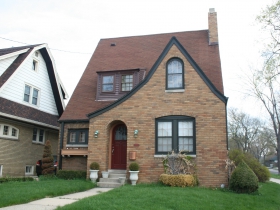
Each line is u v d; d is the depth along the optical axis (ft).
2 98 58.18
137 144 47.37
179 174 42.37
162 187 39.86
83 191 39.96
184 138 46.68
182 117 47.21
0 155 57.26
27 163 65.92
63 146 57.11
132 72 59.98
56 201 31.09
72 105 60.23
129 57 67.00
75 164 56.24
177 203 29.45
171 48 49.70
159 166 46.01
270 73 54.80
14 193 32.50
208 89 46.98
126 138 52.70
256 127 188.14
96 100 60.39
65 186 39.37
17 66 61.72
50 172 56.90
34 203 29.84
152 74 49.34
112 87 60.70
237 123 189.26
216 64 58.29
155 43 69.72
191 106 46.96
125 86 60.03
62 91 82.02
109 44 74.08
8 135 60.29
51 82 76.89
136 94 49.21
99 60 69.26
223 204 31.68
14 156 61.46
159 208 27.30
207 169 44.34
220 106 46.14
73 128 57.36
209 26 64.75
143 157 46.70
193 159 44.96
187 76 48.08
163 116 47.70
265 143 217.97
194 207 28.68
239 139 188.03
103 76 61.62
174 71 49.29
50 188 37.01
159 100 48.24
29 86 68.03
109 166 50.75
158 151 47.06
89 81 65.05
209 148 44.93
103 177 47.75
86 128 56.70
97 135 49.75
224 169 43.96
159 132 47.75
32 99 68.95
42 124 67.97
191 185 41.57
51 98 77.05
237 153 74.18
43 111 72.74
